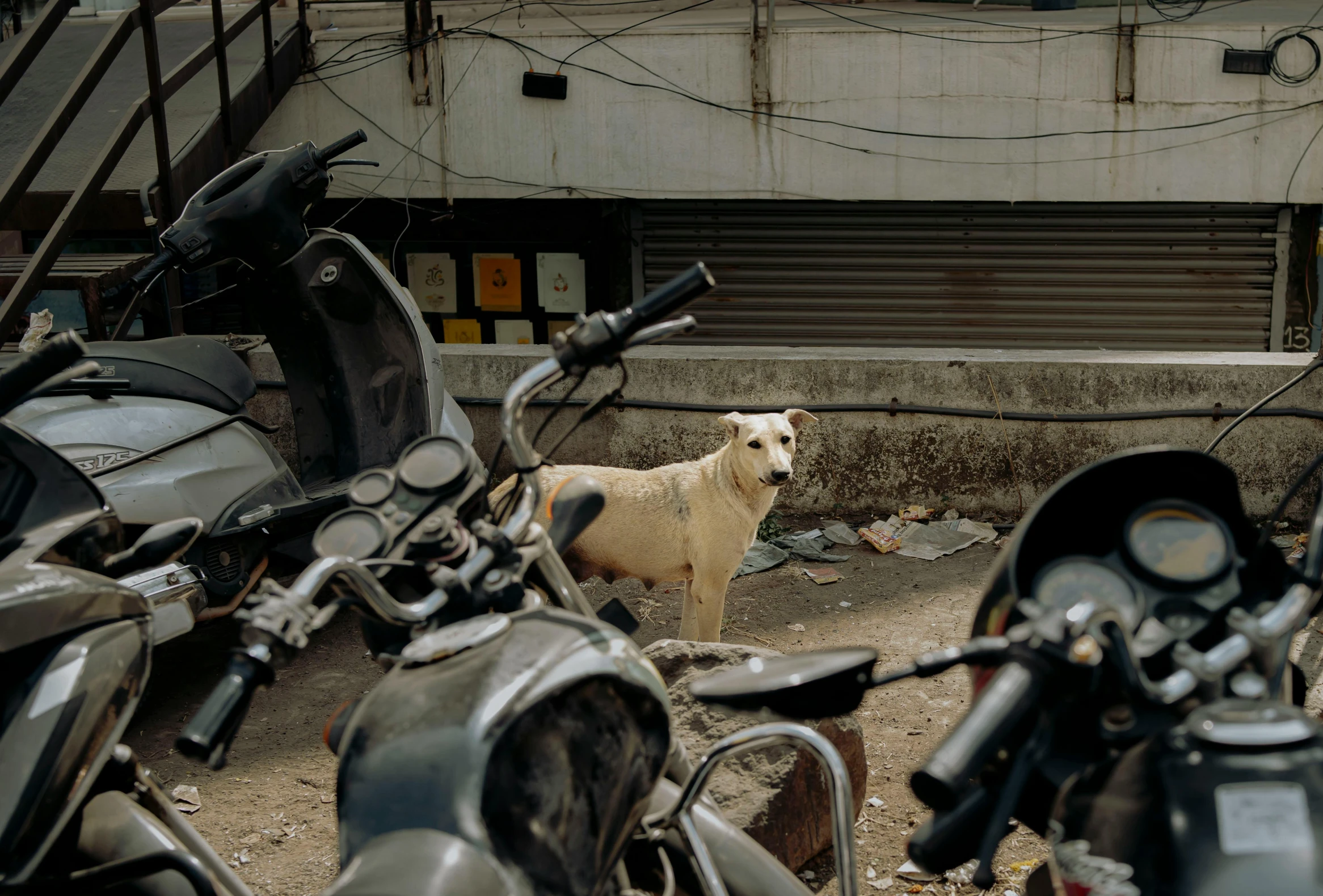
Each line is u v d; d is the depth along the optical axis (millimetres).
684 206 10461
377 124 10078
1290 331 10258
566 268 10688
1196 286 10281
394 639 1778
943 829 1458
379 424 5020
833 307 10664
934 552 5762
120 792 2143
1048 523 1661
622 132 9906
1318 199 9625
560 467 4848
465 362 6410
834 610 5121
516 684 1397
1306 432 5945
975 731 1201
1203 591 1563
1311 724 1244
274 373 6484
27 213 7238
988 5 11344
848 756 3223
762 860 1900
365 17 11594
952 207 10320
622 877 1667
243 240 4738
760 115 9750
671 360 6277
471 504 1836
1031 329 10555
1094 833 1310
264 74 8953
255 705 4320
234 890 2133
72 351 1917
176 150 7691
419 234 10695
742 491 4598
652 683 1553
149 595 3385
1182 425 6031
